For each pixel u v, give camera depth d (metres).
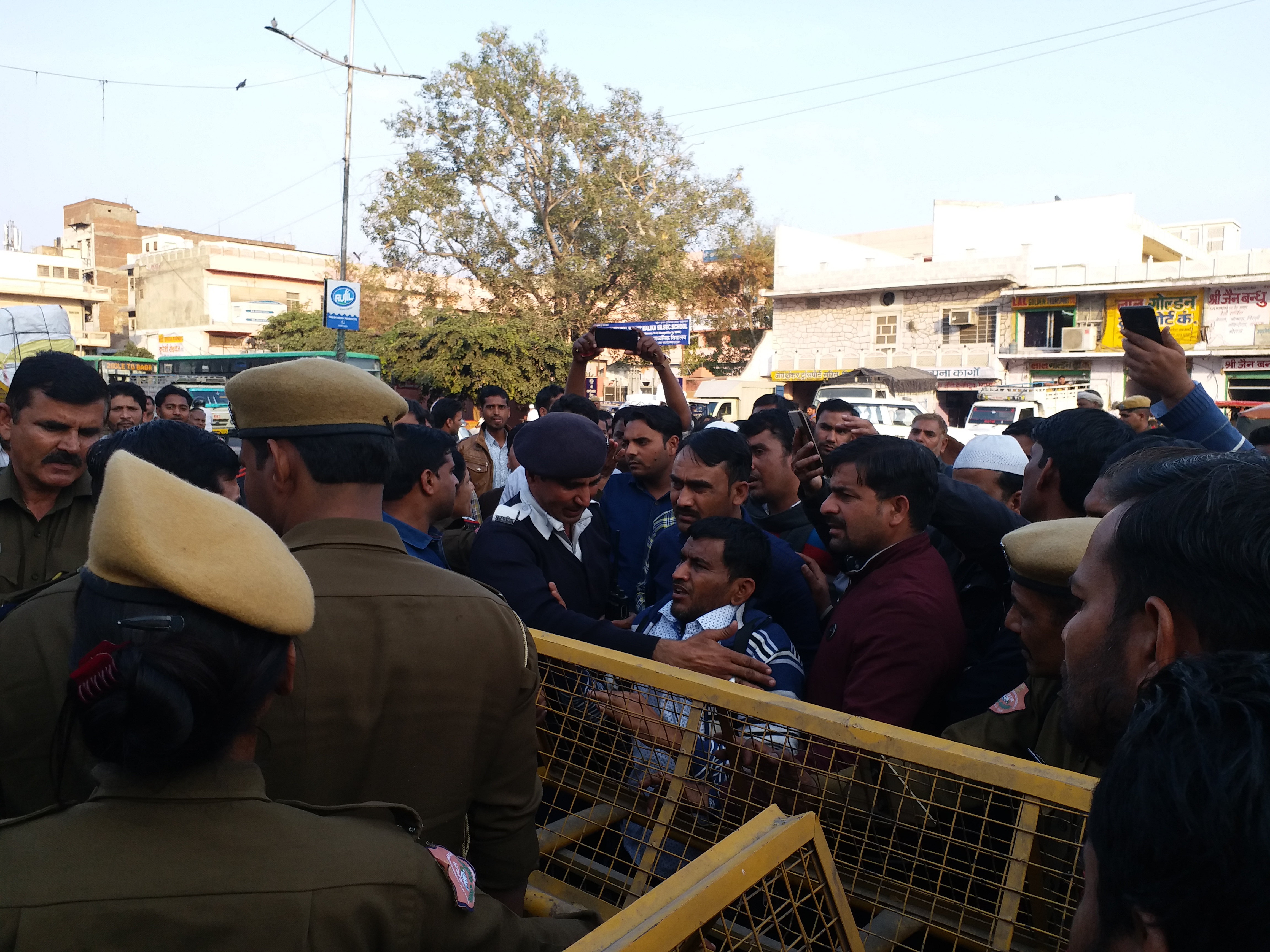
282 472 1.50
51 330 7.86
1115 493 1.01
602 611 2.96
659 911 0.98
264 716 1.14
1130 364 2.62
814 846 1.21
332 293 17.14
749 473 3.05
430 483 2.73
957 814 1.43
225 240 58.62
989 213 31.83
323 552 1.43
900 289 30.39
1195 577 0.82
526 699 1.51
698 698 1.65
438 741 1.37
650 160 28.03
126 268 53.72
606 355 37.28
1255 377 24.53
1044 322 27.92
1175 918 0.58
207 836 0.93
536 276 27.44
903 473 2.21
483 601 1.48
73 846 0.90
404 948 0.98
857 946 1.22
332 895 0.94
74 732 1.15
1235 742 0.58
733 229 28.98
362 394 1.52
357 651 1.33
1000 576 2.54
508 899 1.50
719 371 39.75
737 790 1.66
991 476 3.81
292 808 1.02
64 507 2.83
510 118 26.45
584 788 1.87
